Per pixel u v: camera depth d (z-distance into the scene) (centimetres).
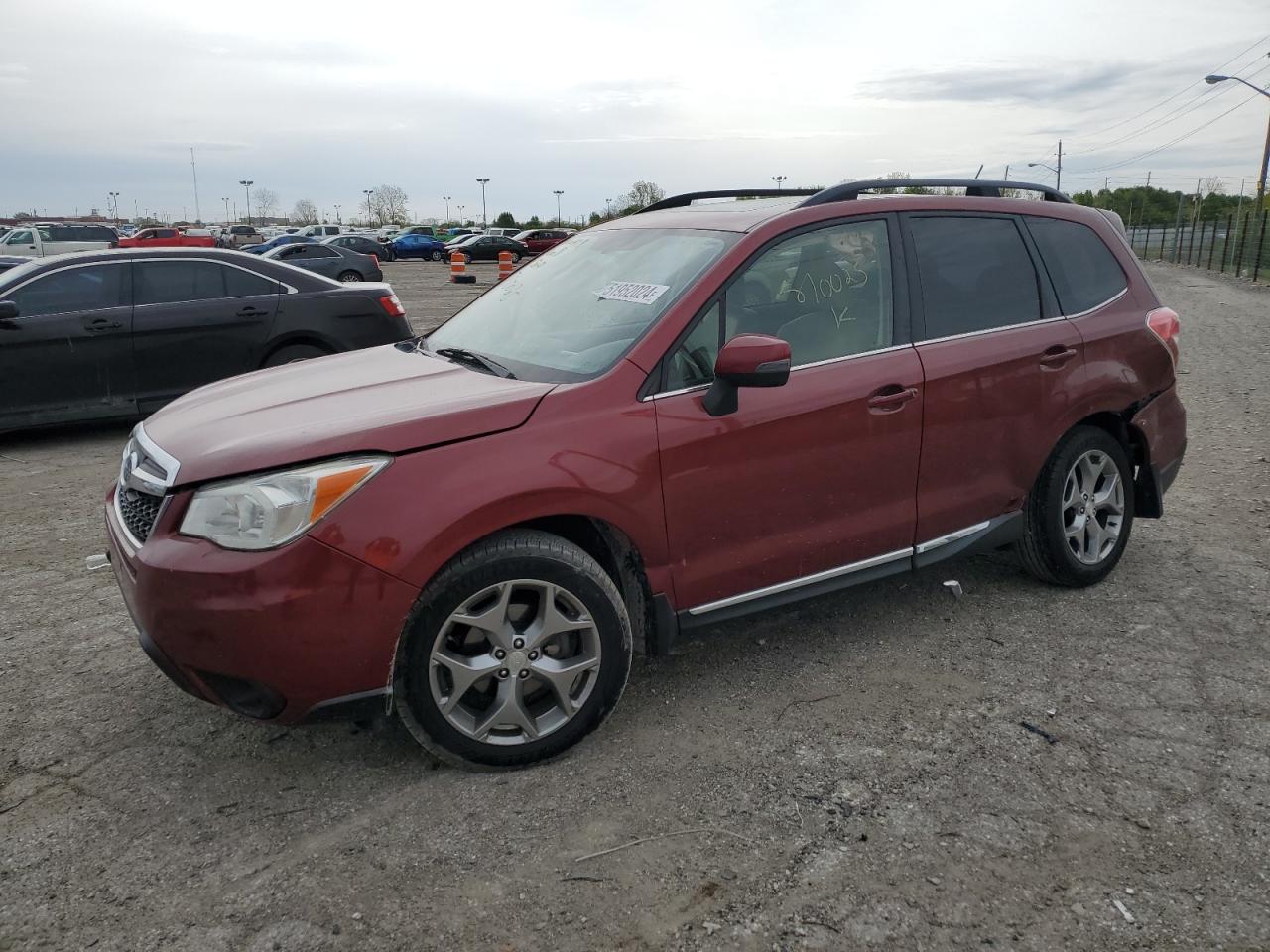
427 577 286
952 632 409
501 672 303
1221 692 355
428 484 287
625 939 237
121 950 236
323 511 277
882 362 371
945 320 393
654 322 335
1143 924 239
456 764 307
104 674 384
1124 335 439
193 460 290
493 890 255
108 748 330
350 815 289
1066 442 429
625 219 445
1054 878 257
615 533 326
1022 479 413
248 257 866
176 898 254
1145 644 395
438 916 246
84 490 662
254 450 285
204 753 326
